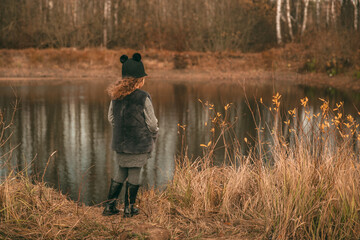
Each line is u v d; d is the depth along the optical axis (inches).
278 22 1343.5
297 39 1316.4
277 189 132.0
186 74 1085.8
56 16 1315.2
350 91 667.4
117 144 133.3
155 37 1344.7
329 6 1370.6
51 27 1304.1
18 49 1251.8
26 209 136.3
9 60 1091.9
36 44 1283.2
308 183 127.8
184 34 1341.0
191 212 141.9
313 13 1549.0
